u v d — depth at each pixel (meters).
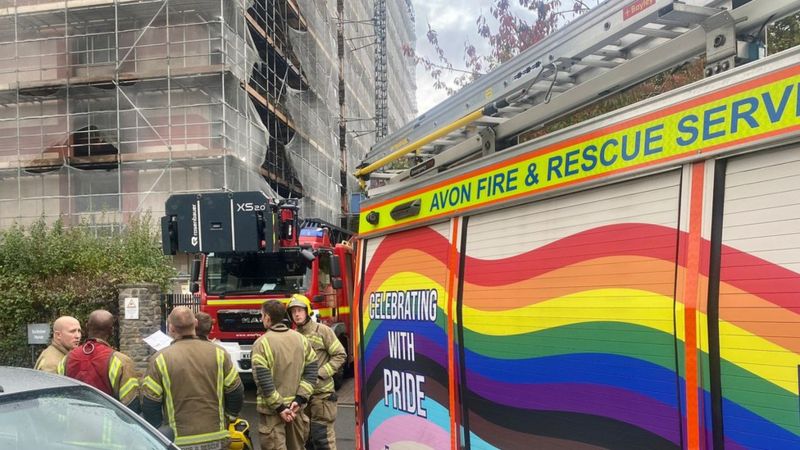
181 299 14.31
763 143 1.84
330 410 5.84
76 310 12.67
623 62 2.88
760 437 1.77
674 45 2.54
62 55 22.36
